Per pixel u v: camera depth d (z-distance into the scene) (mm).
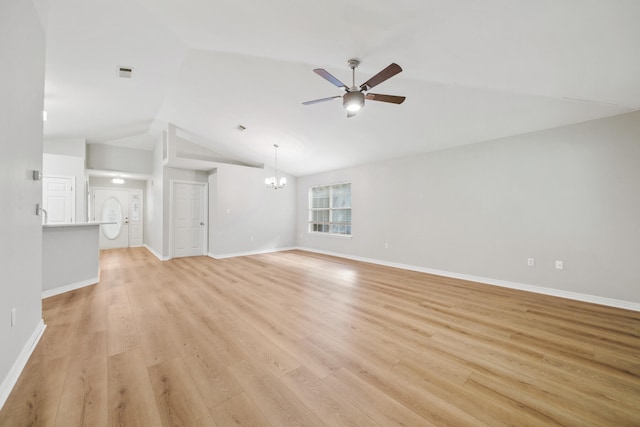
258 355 2035
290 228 7852
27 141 1904
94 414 1419
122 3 2227
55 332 2369
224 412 1454
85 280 3861
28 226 1961
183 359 1972
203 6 2213
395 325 2588
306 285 3994
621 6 1497
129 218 8016
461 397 1593
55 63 3078
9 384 1580
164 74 3648
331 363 1939
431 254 4793
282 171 7676
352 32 2209
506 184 3930
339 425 1375
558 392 1644
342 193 6648
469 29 1916
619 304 3078
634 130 3006
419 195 4977
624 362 1967
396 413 1460
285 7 2027
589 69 2197
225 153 7000
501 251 3975
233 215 6633
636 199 2988
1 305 1485
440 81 2930
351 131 4605
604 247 3174
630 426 1380
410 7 1784
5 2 1487
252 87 3924
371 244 5832
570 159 3406
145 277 4438
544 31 1805
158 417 1409
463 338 2330
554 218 3521
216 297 3408
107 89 3830
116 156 6906
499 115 3461
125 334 2352
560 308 3055
